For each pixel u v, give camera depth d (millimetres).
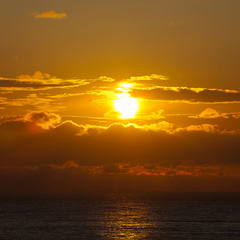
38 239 145375
